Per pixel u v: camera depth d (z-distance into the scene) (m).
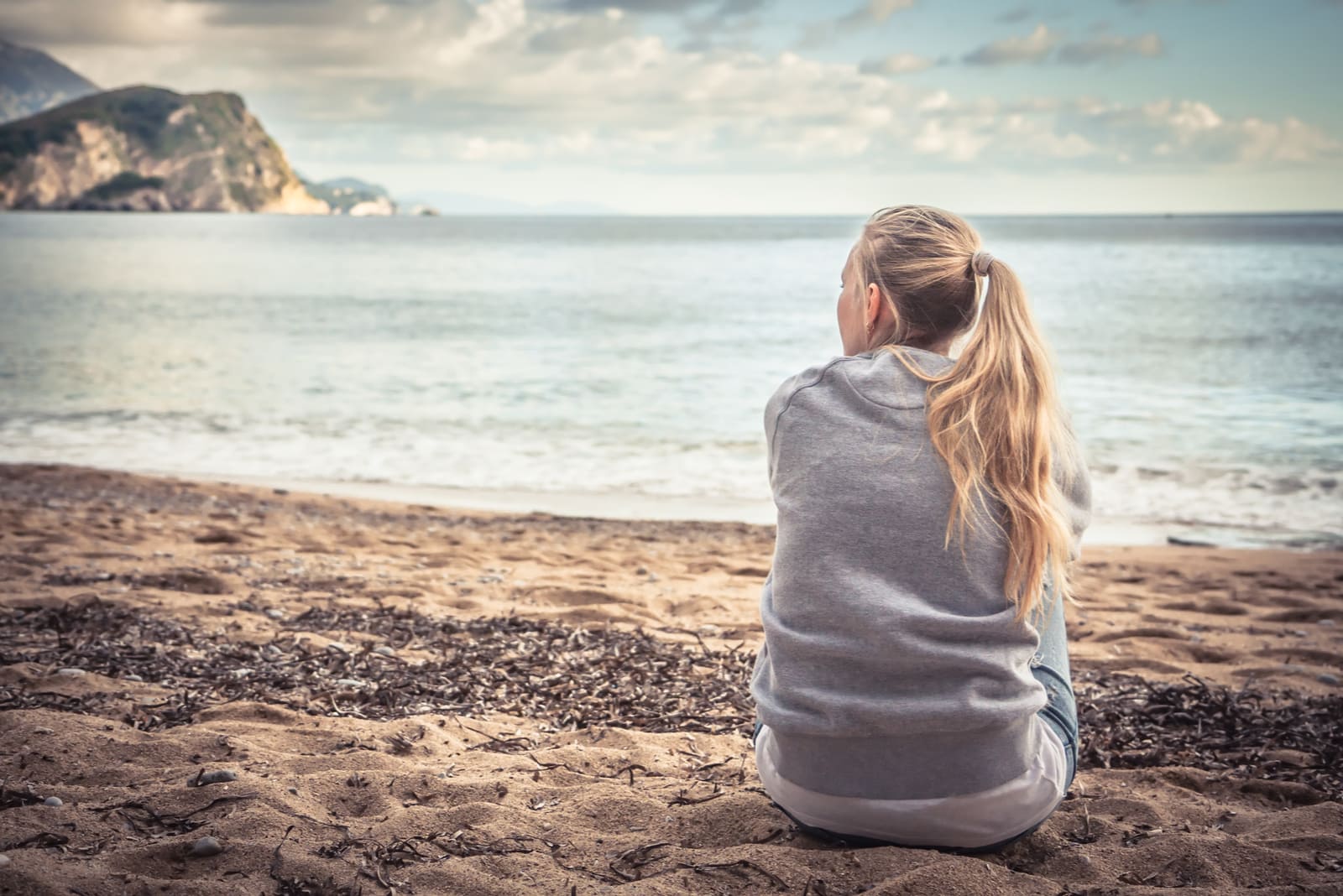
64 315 32.72
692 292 46.22
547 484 11.69
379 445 13.88
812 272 64.19
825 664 1.99
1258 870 2.32
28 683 3.67
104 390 18.30
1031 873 2.31
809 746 2.10
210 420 15.65
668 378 20.09
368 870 2.25
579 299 41.97
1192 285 47.75
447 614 5.15
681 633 4.87
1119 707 3.85
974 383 1.96
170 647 4.25
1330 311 33.91
